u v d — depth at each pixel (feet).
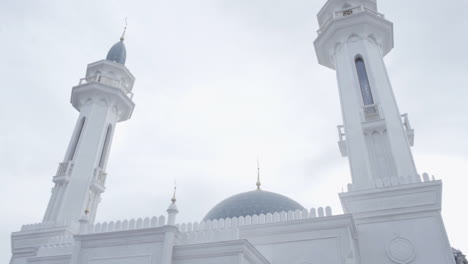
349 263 61.82
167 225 60.29
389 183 74.43
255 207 85.71
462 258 112.27
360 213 72.18
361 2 112.37
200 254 57.88
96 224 68.18
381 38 105.70
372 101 91.45
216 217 86.63
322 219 67.82
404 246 66.95
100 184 106.52
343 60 100.12
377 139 84.58
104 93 117.50
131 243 61.52
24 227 95.35
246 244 57.06
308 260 65.41
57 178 102.68
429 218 68.54
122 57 136.98
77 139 111.55
